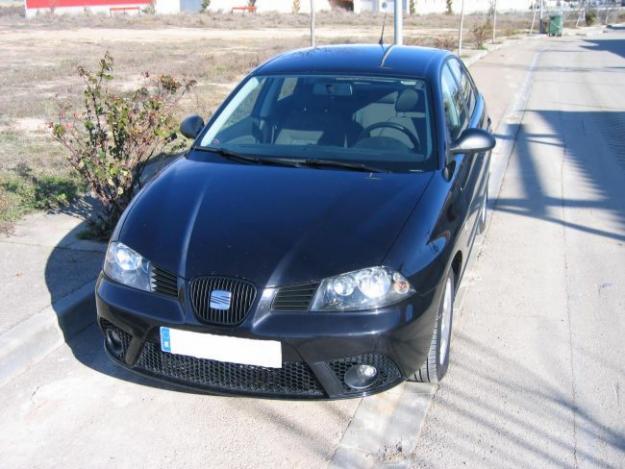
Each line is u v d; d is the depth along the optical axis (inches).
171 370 136.5
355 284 127.9
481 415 142.0
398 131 171.6
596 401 146.8
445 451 130.8
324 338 125.2
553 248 233.8
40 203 254.5
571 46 1251.8
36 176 292.2
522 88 638.5
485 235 245.8
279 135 175.8
